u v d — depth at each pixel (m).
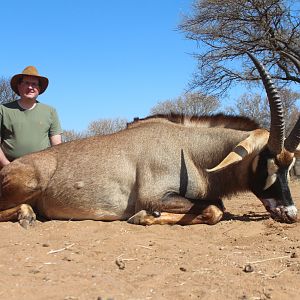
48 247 2.26
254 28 10.14
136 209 2.93
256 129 3.00
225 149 2.98
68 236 2.49
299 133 2.77
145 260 2.08
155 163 2.91
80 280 1.77
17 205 2.98
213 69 10.45
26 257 2.07
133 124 3.17
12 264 1.96
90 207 2.96
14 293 1.61
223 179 3.01
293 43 10.04
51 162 3.01
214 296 1.65
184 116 3.15
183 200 2.87
